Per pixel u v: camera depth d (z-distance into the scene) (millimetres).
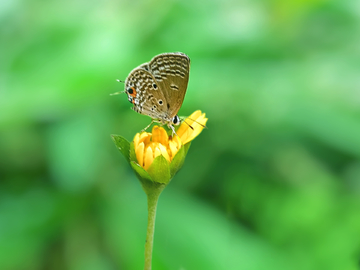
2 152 384
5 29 396
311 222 382
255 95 391
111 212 379
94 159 378
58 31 389
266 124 393
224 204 389
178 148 341
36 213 377
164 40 393
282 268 369
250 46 393
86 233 379
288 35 406
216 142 396
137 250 371
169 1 396
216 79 386
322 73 398
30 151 386
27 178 384
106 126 386
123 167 388
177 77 354
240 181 390
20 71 385
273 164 393
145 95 356
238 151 395
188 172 395
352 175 391
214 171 394
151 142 344
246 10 404
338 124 385
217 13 398
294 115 389
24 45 388
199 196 391
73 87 380
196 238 369
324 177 390
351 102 393
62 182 377
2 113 379
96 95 385
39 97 379
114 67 383
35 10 399
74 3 400
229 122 394
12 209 377
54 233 377
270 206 386
